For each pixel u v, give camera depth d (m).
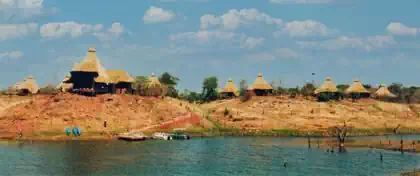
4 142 137.88
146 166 106.31
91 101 167.25
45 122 154.12
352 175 99.31
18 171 98.38
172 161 113.56
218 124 189.25
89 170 100.56
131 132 160.25
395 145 146.12
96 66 182.62
